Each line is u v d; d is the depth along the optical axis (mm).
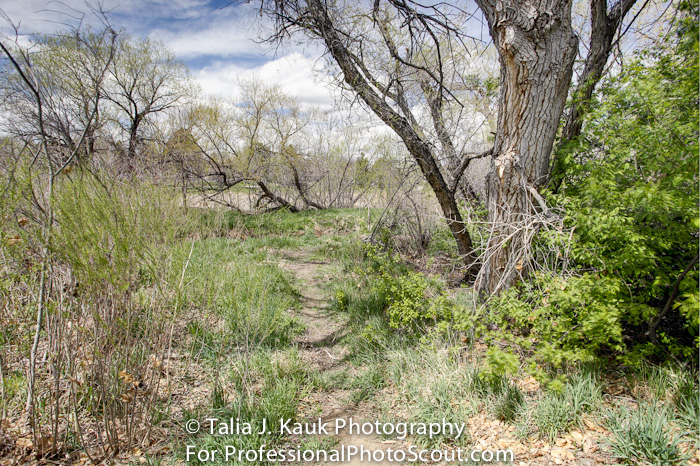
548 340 3492
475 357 4074
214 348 4074
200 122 13586
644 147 3348
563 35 3820
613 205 3434
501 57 4066
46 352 3236
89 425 2963
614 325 3143
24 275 2939
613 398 3223
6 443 2646
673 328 4074
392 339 4562
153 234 3109
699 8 3000
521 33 3766
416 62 6828
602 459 2660
